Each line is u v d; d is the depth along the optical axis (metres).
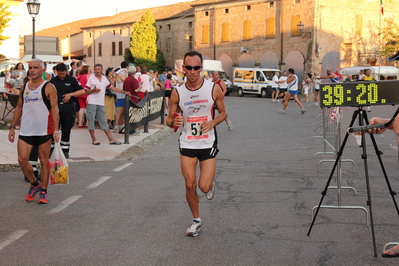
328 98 5.16
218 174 8.73
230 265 4.37
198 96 5.14
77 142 12.75
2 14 39.62
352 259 4.52
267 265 4.37
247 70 41.72
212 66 43.88
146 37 55.16
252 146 12.44
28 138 6.64
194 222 5.23
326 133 10.34
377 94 5.09
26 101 6.64
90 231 5.42
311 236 5.21
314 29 42.47
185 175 5.19
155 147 12.52
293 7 44.09
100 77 12.31
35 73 6.59
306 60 43.06
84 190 7.49
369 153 10.84
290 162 9.96
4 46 41.91
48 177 6.77
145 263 4.43
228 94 44.88
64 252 4.73
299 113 22.42
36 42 32.25
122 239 5.13
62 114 10.22
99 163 10.07
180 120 5.11
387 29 41.91
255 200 6.80
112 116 15.51
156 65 56.44
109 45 67.88
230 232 5.36
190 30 56.62
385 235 5.21
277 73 32.81
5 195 7.16
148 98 15.40
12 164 9.51
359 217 5.92
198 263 4.42
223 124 17.75
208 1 51.91
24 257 4.59
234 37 50.03
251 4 48.09
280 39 45.44
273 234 5.29
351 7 43.69
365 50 44.56
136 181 8.16
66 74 10.15
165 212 6.20
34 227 5.57
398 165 9.20
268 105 28.70
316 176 8.47
